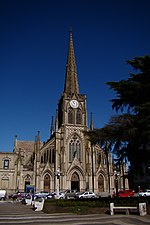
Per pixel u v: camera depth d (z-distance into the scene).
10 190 75.62
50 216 23.48
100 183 83.00
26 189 74.25
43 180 78.50
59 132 84.81
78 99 90.50
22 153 95.69
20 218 22.28
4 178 76.31
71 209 27.38
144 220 20.03
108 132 30.39
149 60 30.59
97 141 31.19
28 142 102.50
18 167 77.56
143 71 31.41
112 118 30.39
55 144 83.19
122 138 28.91
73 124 86.75
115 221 19.66
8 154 78.56
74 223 18.83
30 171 78.75
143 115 28.59
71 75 96.69
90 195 59.66
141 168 30.88
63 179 78.50
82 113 89.31
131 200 30.23
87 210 26.55
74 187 81.38
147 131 27.14
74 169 81.94
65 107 88.19
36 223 19.08
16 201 57.00
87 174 81.94
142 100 31.05
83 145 85.31
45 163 80.50
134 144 28.92
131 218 21.25
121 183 83.00
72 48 103.38
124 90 31.52
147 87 29.73
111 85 32.06
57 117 86.38
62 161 80.44
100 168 83.69
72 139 85.06
